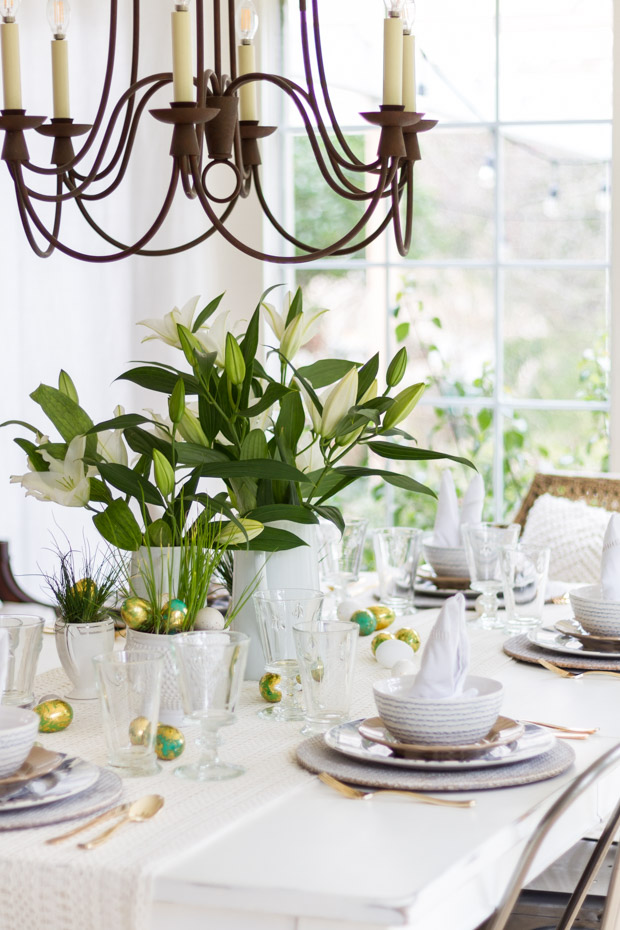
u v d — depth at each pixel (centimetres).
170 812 114
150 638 148
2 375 344
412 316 413
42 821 109
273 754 135
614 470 368
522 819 112
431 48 399
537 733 134
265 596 160
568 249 392
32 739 116
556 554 293
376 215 413
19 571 351
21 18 350
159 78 180
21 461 351
